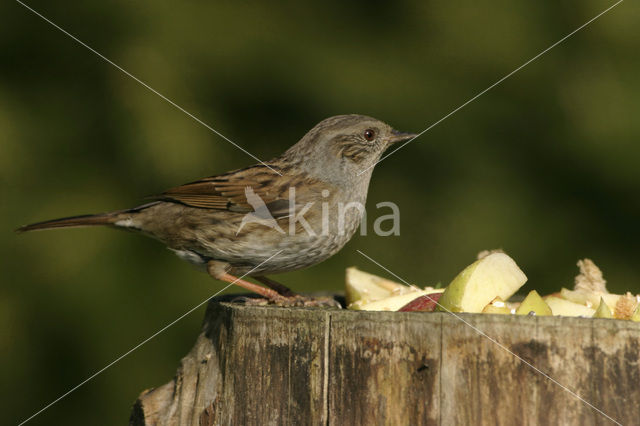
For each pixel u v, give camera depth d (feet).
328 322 16.85
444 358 15.53
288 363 17.38
